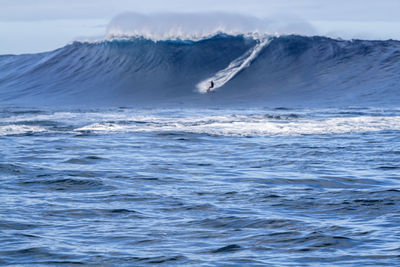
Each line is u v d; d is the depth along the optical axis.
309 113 155.25
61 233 35.25
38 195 47.50
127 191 49.53
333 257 30.28
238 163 68.69
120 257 30.42
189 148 83.75
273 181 55.25
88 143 89.12
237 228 36.56
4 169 61.31
